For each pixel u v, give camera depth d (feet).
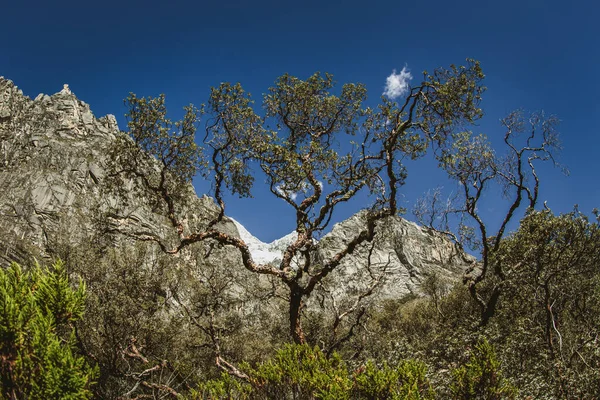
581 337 38.04
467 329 48.11
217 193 53.47
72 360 16.97
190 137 52.70
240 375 49.83
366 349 58.59
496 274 56.80
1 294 17.31
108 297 50.60
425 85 49.73
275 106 62.03
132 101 51.67
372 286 65.00
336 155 56.65
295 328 51.98
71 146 377.50
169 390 38.81
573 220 46.16
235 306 74.84
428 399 21.58
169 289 60.39
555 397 27.76
